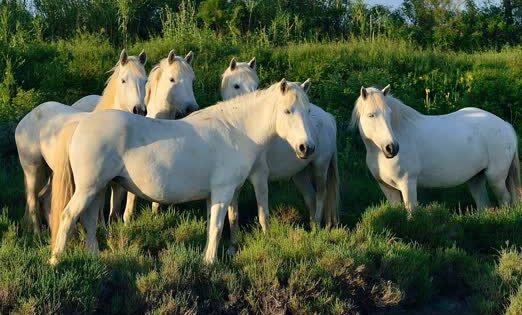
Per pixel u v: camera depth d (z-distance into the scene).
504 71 14.05
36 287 5.41
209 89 12.98
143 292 5.63
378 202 9.41
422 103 12.50
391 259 6.29
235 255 6.65
